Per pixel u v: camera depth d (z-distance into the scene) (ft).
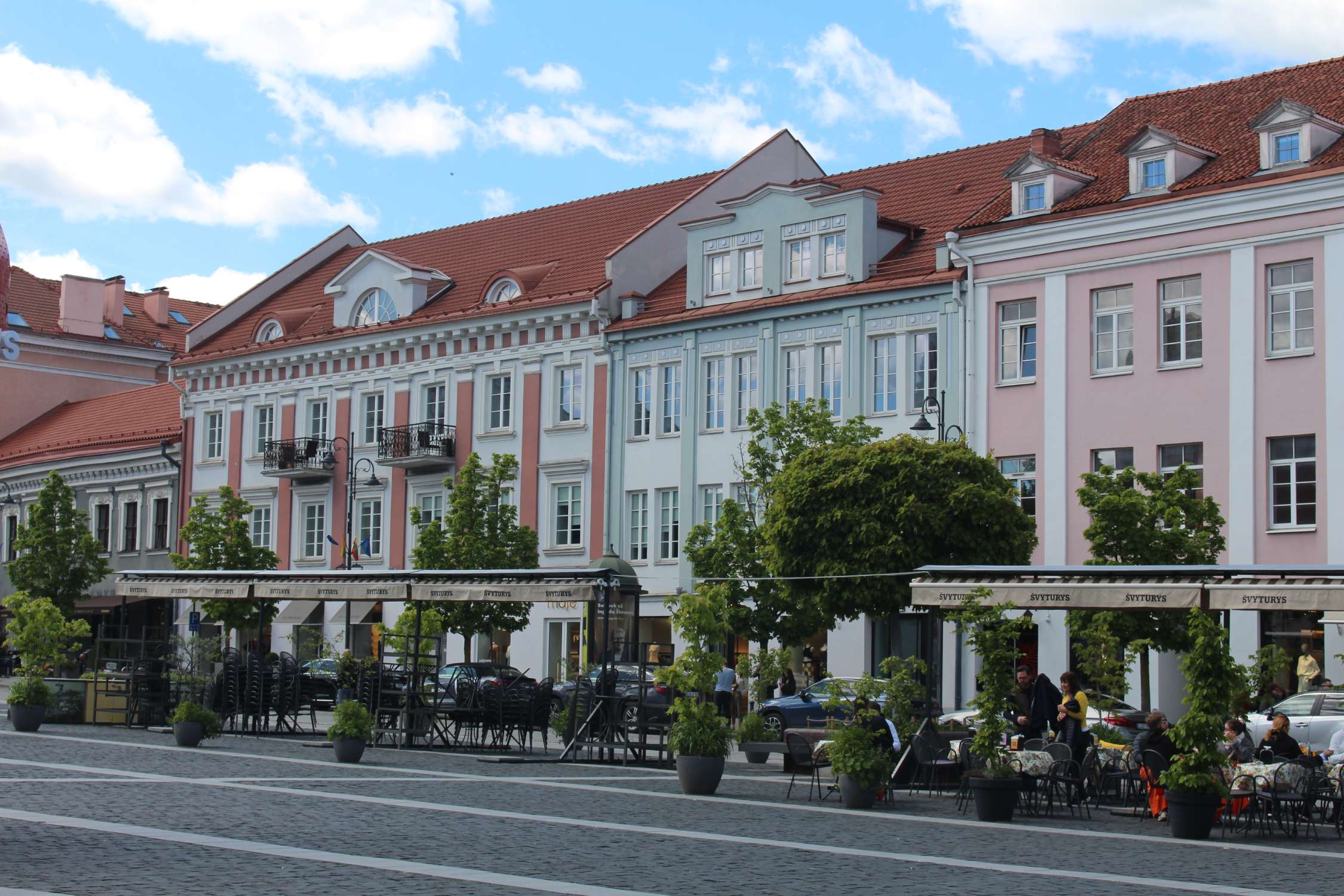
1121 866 53.98
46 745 96.58
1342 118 126.00
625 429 164.14
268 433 201.26
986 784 68.28
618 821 63.10
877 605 108.99
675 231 171.42
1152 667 122.11
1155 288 126.62
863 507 109.60
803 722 121.29
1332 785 68.54
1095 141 142.51
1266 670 81.76
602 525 164.76
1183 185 126.93
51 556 199.21
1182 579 69.87
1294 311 120.06
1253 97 136.98
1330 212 117.91
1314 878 52.13
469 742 107.55
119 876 44.50
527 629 167.84
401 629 117.80
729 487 154.40
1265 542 120.06
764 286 154.10
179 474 212.84
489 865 49.34
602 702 94.58
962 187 156.25
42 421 254.27
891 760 74.13
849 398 145.48
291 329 199.82
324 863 48.39
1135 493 102.12
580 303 166.61
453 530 151.53
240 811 62.49
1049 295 132.36
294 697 116.26
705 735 76.43
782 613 121.80
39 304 262.47
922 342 141.49
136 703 118.62
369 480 177.06
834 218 148.87
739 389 155.12
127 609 216.33
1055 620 127.85
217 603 165.68
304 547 195.00
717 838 58.49
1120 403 127.95
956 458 110.01
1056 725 80.07
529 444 171.83
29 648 114.73
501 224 200.34
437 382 181.37
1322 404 117.80
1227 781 68.18
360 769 85.81
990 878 49.90
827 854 54.95
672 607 133.69
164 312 280.31
